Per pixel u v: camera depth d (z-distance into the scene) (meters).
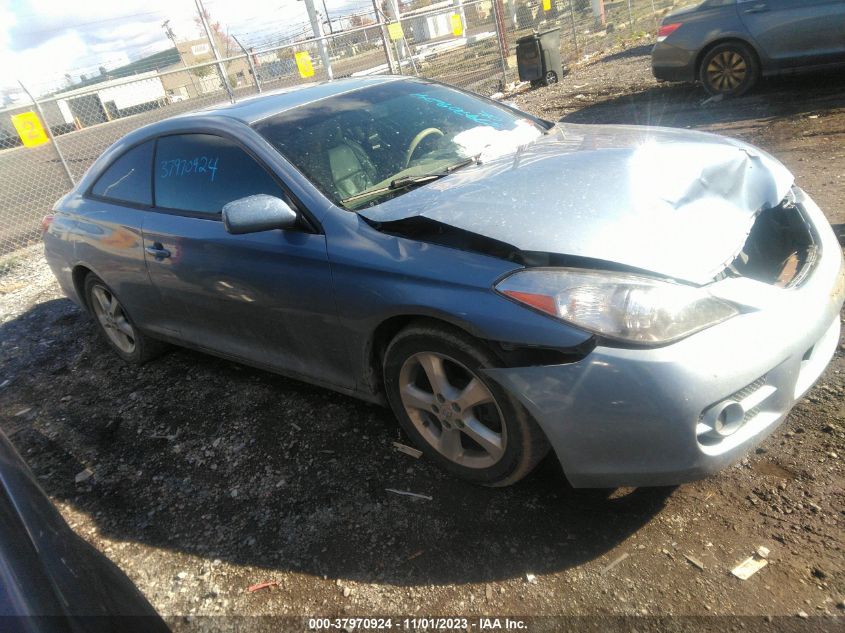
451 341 2.40
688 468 2.11
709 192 2.55
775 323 2.17
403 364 2.67
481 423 2.56
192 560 2.61
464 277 2.34
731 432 2.14
